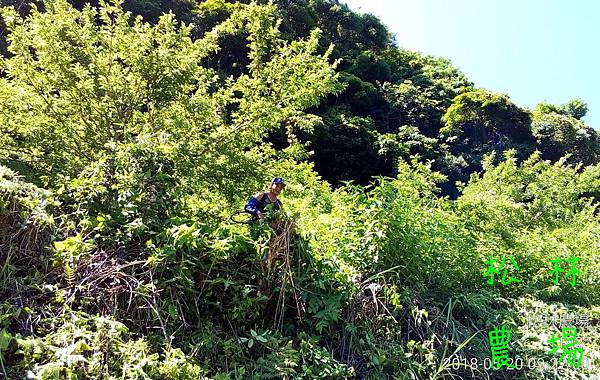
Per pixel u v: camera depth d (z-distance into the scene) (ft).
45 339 7.93
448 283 15.53
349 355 11.11
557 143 109.19
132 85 19.94
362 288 12.89
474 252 17.72
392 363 11.23
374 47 153.99
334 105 95.96
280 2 109.91
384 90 118.83
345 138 77.56
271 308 11.49
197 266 10.80
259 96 22.06
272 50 22.91
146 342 8.77
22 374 7.24
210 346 9.69
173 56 19.88
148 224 11.19
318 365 10.19
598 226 35.01
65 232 10.30
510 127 114.62
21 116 20.12
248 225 12.87
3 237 9.30
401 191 17.92
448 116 115.96
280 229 11.99
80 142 20.25
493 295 16.55
